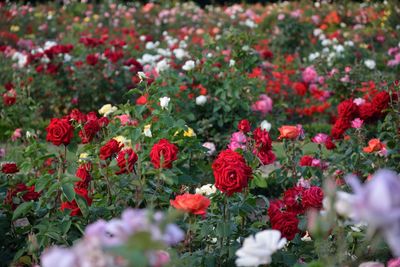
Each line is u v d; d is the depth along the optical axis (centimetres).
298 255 372
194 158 560
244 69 891
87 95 1090
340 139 605
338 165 557
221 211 383
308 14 1952
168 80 772
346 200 191
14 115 951
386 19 1630
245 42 904
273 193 659
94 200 433
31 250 320
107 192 446
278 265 362
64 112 1095
